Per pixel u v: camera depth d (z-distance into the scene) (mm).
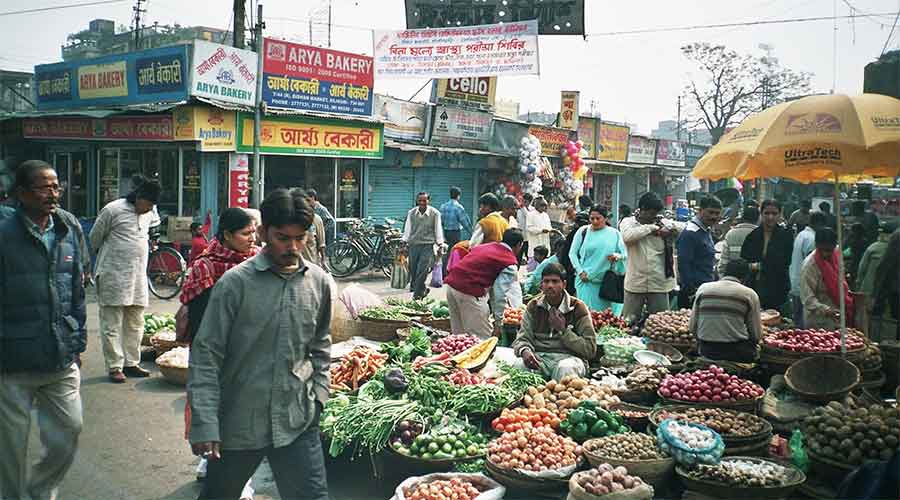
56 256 4227
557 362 6156
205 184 14594
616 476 4215
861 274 7730
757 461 4629
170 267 13266
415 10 15531
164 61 14000
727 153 5688
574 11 14719
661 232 8078
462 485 4453
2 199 6891
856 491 3818
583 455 4781
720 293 6273
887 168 5879
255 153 14445
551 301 6301
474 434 5242
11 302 4066
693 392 5539
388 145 18109
